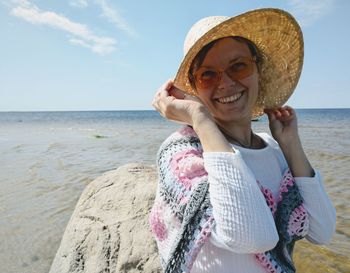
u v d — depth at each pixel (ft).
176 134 1.89
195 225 1.58
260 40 2.15
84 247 4.38
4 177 12.89
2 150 21.57
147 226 4.19
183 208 1.64
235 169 1.58
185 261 1.57
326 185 10.32
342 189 9.80
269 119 2.34
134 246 4.07
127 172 5.20
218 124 2.09
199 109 1.76
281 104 2.52
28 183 11.81
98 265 4.10
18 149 22.08
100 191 4.94
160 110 1.93
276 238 1.57
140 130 41.83
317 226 1.97
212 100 2.01
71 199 9.71
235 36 2.00
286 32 2.18
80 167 14.55
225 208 1.52
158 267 3.84
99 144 24.38
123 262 4.00
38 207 9.14
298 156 2.13
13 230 7.66
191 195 1.62
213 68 1.97
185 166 1.69
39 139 30.17
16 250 6.73
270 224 1.55
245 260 1.66
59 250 4.75
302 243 6.23
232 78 1.97
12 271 5.98
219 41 1.96
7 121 91.97
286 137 2.21
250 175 1.60
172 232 1.70
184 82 2.10
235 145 1.98
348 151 17.49
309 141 22.91
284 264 1.77
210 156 1.61
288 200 1.89
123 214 4.46
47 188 11.03
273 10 1.97
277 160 2.10
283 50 2.29
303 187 2.00
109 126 55.16
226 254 1.64
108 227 4.37
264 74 2.39
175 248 1.60
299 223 1.87
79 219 4.72
